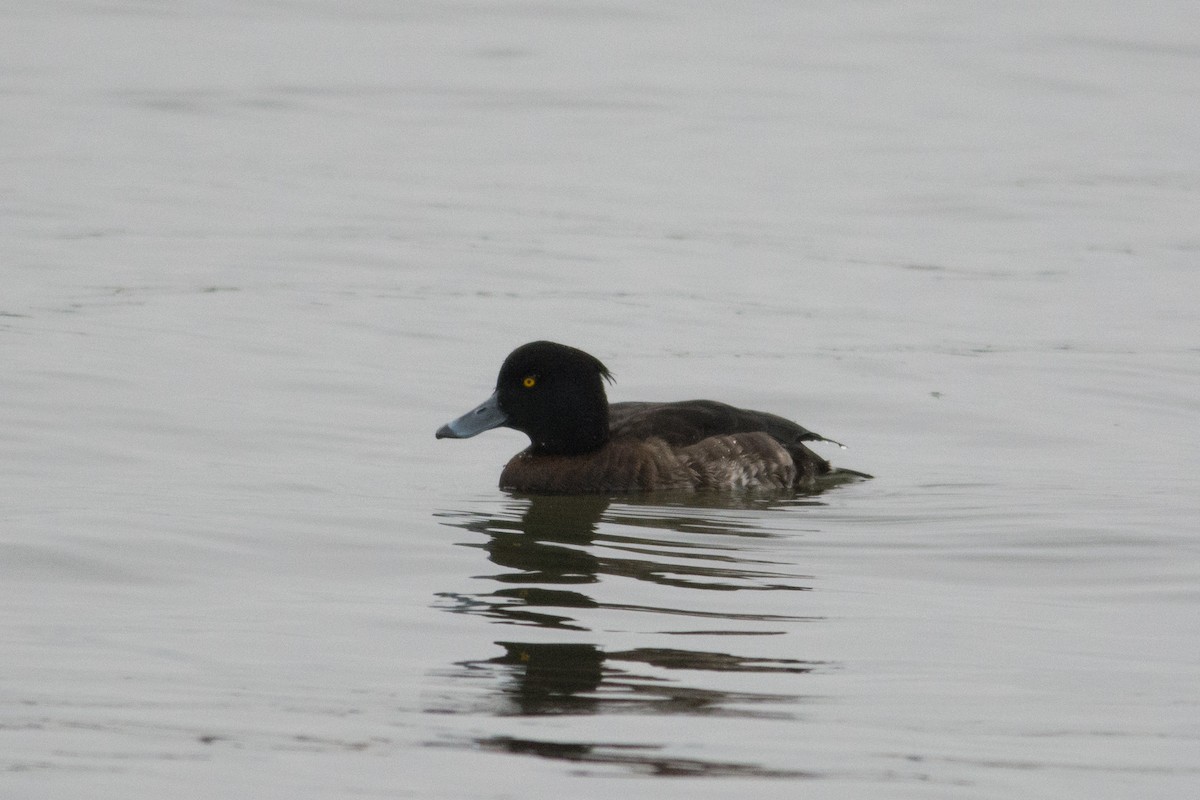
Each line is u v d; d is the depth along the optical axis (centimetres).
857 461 1367
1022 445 1410
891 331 1805
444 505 1204
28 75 3388
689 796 670
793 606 948
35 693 772
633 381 1595
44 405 1412
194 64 3547
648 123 3128
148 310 1798
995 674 829
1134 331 1812
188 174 2636
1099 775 697
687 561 1049
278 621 898
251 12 4097
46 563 990
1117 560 1056
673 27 4034
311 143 2923
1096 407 1529
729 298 1948
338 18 4069
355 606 930
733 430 1327
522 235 2278
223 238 2202
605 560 1048
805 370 1639
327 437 1388
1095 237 2312
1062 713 772
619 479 1269
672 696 786
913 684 810
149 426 1375
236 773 682
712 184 2658
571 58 3691
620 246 2223
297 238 2214
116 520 1089
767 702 781
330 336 1720
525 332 1767
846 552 1080
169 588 959
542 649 855
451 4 4244
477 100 3297
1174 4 4231
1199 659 857
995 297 1972
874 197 2570
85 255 2067
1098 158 2866
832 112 3231
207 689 783
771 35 3947
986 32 3969
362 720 746
